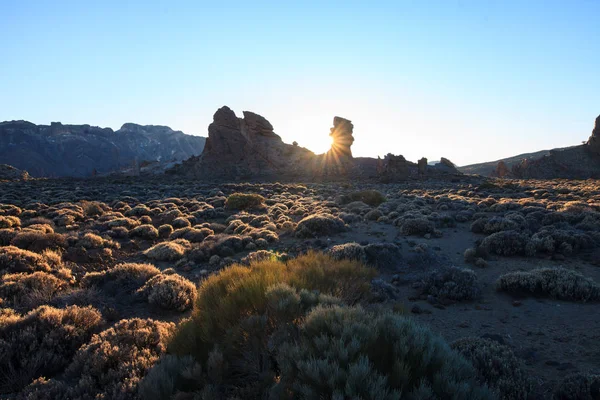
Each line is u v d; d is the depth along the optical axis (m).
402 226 19.44
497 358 5.69
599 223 17.59
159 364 5.25
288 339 4.84
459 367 4.34
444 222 21.33
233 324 5.61
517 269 12.54
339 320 4.66
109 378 5.39
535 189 46.16
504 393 5.04
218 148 104.56
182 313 9.35
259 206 32.81
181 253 16.20
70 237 17.44
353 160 109.38
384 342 4.44
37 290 9.52
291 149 107.62
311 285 7.12
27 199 35.88
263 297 5.91
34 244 15.48
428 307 9.48
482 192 44.50
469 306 9.52
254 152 105.31
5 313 7.57
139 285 10.89
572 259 13.33
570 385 5.17
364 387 3.59
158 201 35.75
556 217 19.56
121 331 6.76
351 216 24.31
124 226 22.81
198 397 4.39
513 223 17.86
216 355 4.84
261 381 4.68
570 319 8.34
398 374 3.86
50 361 6.20
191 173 101.31
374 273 8.23
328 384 3.67
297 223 23.00
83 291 9.88
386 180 77.19
